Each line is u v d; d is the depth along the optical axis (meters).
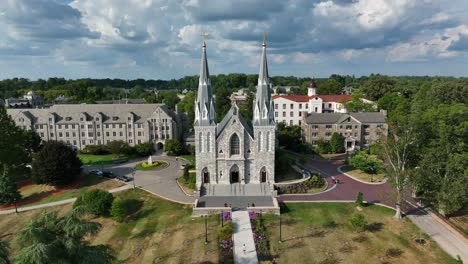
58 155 81.19
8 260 26.77
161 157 114.00
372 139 116.88
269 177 76.62
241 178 76.62
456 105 109.25
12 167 86.19
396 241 52.75
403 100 146.88
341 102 153.62
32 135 112.94
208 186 76.12
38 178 80.81
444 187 56.66
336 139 112.19
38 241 25.42
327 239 53.59
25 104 184.50
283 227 57.88
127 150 115.06
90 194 64.62
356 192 74.75
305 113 123.62
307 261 47.56
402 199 61.19
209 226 59.00
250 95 175.12
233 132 74.69
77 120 127.00
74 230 27.25
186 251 50.75
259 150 75.69
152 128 124.25
